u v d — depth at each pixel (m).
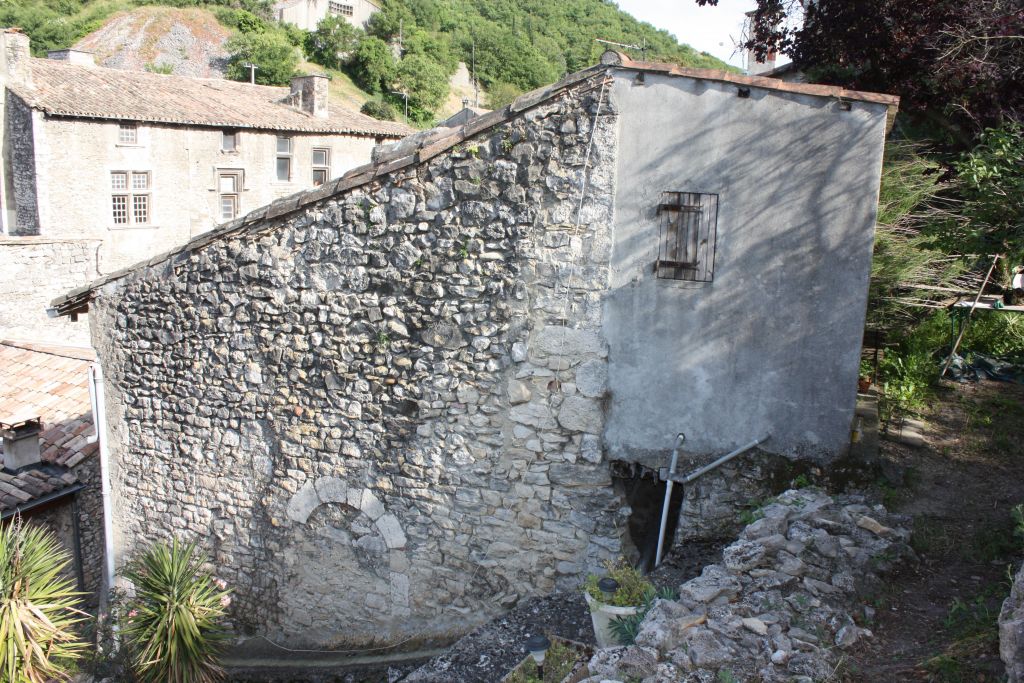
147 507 9.78
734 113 6.82
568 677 5.65
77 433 12.09
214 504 9.35
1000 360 11.06
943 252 9.99
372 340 8.15
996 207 8.41
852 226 6.75
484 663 6.87
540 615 7.42
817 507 6.66
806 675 4.93
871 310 10.50
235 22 57.78
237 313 8.75
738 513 7.29
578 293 7.39
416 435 8.13
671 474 7.38
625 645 5.75
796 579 5.98
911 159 10.70
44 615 8.27
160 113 27.59
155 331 9.30
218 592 9.37
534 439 7.71
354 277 8.11
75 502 11.47
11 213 27.34
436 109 54.59
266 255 8.46
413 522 8.30
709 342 7.19
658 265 7.16
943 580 6.11
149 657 8.66
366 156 34.78
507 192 7.39
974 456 8.21
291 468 8.82
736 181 6.92
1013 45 10.07
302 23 60.75
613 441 7.53
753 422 7.21
